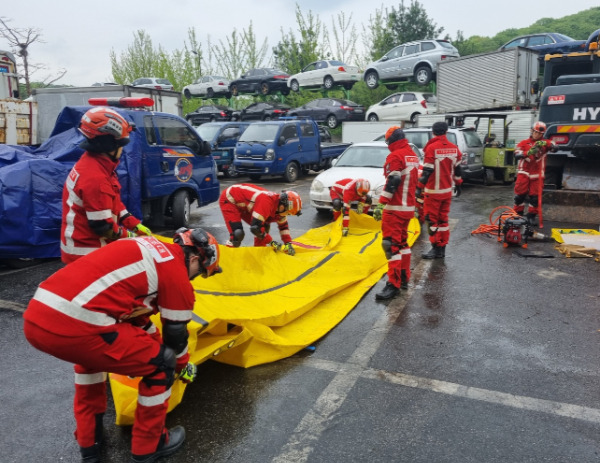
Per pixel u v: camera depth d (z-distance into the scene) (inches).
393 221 212.1
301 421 126.5
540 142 321.1
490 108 666.8
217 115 1023.6
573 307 201.3
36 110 399.9
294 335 172.1
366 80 984.9
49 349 91.7
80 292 92.3
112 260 96.7
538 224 348.5
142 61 1551.4
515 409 130.6
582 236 293.7
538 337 174.1
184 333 105.5
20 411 133.4
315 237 304.5
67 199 131.3
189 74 1521.9
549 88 335.0
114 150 129.6
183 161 349.4
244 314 160.9
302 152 641.0
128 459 113.3
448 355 161.6
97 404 111.3
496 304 206.2
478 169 542.9
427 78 886.4
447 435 120.0
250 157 607.2
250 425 125.0
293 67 1446.9
